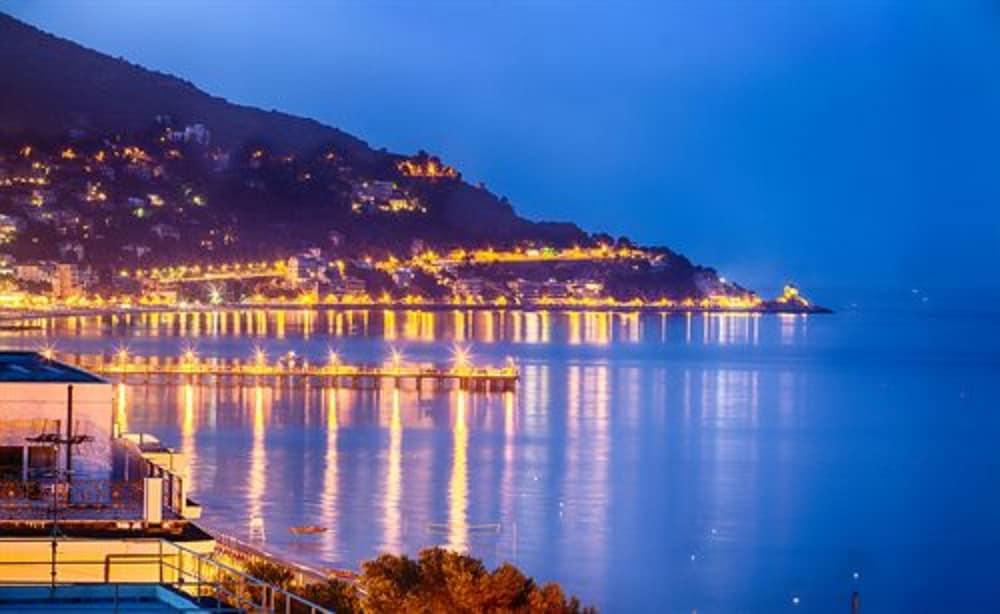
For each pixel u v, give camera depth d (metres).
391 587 57.38
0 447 49.00
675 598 138.88
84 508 44.38
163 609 30.31
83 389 49.56
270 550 148.50
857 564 159.25
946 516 194.00
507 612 53.94
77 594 31.69
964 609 141.12
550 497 196.62
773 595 142.88
